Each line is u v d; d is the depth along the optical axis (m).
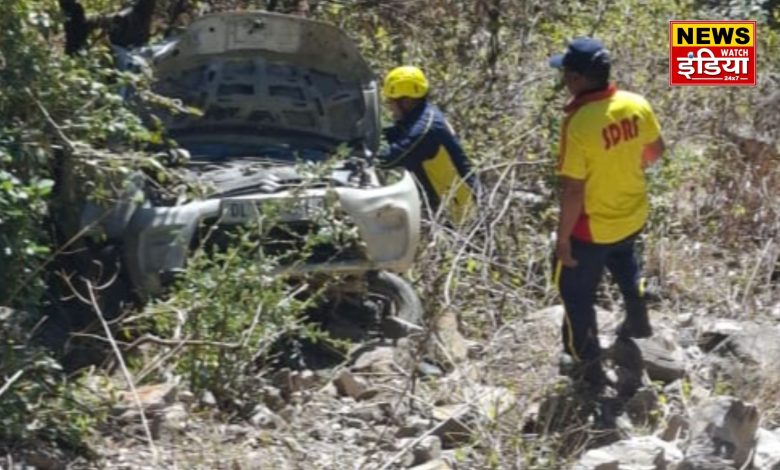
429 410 7.74
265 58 9.69
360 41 12.28
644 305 8.23
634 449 7.13
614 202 7.75
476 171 9.32
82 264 8.68
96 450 6.97
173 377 7.73
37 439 6.93
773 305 9.93
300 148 9.77
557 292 8.74
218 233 8.46
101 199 7.90
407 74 9.84
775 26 15.66
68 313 8.68
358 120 9.77
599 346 8.09
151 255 8.30
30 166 7.39
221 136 9.77
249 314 7.79
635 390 8.09
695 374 8.56
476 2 12.38
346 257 8.58
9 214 6.92
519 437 7.23
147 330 8.05
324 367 8.59
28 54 7.42
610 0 13.37
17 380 6.78
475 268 9.05
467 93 11.90
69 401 6.98
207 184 8.55
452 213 9.53
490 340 8.64
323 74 9.78
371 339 8.90
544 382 7.96
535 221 10.04
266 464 7.03
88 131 7.61
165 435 7.18
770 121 12.44
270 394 7.80
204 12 11.91
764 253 10.32
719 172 11.34
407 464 7.16
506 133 11.08
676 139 11.67
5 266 7.06
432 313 8.44
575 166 7.65
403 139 9.69
